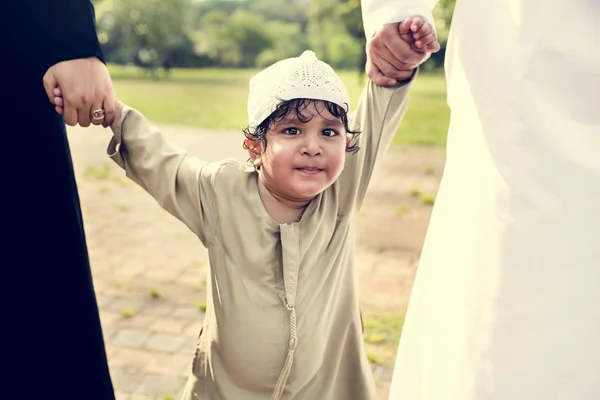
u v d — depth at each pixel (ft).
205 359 5.17
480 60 4.13
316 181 4.50
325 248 4.92
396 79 4.92
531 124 3.76
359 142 5.03
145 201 16.88
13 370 4.91
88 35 4.28
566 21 3.66
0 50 4.25
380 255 12.52
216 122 32.89
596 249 3.58
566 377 3.70
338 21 100.99
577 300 3.65
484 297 4.03
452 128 4.58
